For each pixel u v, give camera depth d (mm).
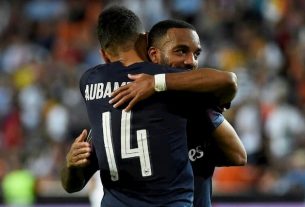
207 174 12375
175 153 11469
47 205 27953
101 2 47531
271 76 39062
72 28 46344
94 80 12094
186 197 11445
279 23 44469
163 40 12109
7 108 39688
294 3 46219
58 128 35781
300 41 43406
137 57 12047
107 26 12078
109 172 11742
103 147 11750
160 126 11469
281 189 29656
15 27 47875
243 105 34625
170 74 11484
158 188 11375
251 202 27781
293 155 32625
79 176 12555
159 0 46594
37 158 34219
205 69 11484
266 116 34219
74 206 27547
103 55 12328
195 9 46344
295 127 34562
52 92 39188
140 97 11438
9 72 43625
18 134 37781
